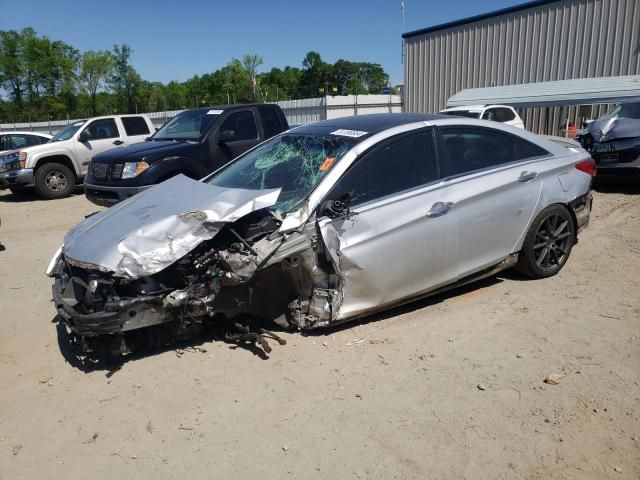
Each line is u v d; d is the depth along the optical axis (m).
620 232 6.78
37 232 8.91
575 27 18.03
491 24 20.22
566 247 5.25
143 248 3.55
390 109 31.75
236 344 4.09
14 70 60.34
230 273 3.63
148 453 2.97
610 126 9.46
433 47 22.38
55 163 12.88
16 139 15.45
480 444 2.89
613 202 8.59
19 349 4.30
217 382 3.61
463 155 4.58
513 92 16.70
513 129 4.99
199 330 4.00
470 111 14.89
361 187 4.06
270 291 3.94
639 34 16.72
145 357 3.99
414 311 4.57
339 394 3.41
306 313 4.07
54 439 3.14
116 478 2.79
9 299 5.52
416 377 3.57
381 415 3.18
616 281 5.06
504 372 3.58
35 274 6.40
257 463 2.84
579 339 3.98
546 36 18.77
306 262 3.87
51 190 12.89
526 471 2.69
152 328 3.88
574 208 5.21
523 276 5.23
